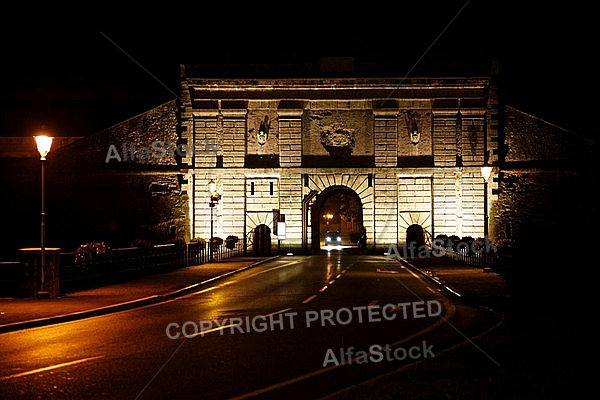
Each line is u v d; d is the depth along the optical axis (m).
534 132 55.81
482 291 24.69
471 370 10.91
